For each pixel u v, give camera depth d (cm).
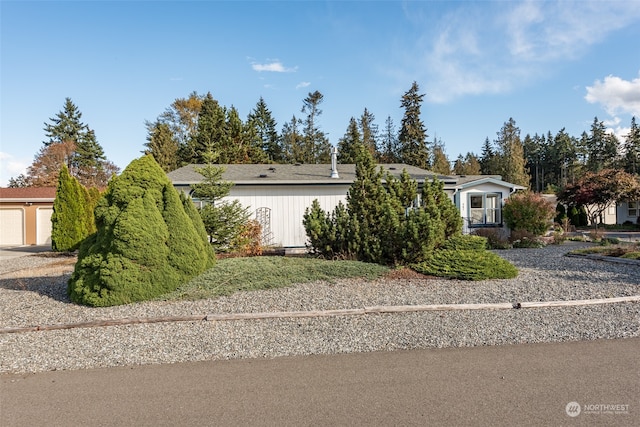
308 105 4344
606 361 352
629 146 5016
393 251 865
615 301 578
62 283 773
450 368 342
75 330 476
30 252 1641
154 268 634
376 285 713
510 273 774
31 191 2281
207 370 347
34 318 528
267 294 646
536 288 676
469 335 432
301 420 256
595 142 5734
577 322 475
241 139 3466
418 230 846
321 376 329
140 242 622
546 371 331
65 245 1538
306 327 473
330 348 399
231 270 744
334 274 771
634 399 280
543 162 6334
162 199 696
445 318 503
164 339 436
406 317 511
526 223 1481
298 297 625
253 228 1146
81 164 4062
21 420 262
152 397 295
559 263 977
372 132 4703
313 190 1440
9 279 834
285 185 1423
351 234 920
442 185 1007
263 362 365
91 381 327
